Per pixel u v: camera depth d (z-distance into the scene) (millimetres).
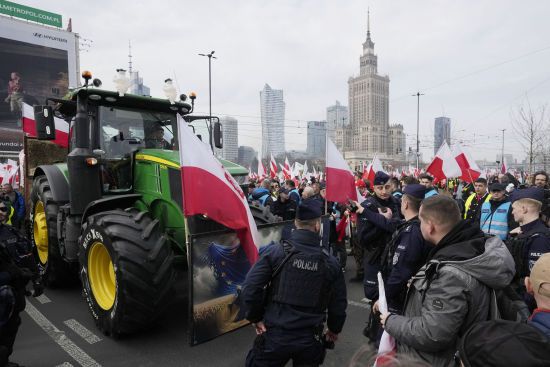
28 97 30703
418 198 3027
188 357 3633
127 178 4965
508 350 1053
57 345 3889
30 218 6457
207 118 6105
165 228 4414
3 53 29531
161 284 3693
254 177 16641
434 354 1823
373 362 1643
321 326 2369
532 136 19750
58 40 32406
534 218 3363
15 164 12922
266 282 2354
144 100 5219
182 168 2918
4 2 30734
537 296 1601
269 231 4254
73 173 4715
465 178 7965
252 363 2379
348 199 4762
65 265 5512
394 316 1949
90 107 4973
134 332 3967
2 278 3115
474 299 1749
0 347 3014
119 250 3613
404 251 2684
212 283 3367
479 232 1989
